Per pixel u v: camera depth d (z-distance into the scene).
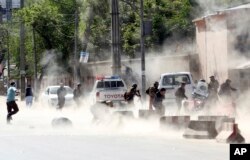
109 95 74.62
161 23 120.69
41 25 141.12
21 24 133.88
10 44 178.88
